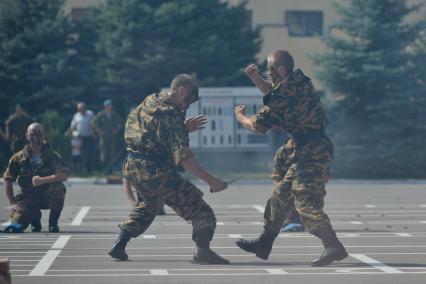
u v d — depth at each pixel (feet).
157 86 276.82
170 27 274.77
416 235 100.68
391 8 250.57
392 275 68.80
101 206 149.79
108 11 278.67
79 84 275.39
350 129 240.12
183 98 75.87
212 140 246.06
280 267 73.92
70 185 210.79
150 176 75.66
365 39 250.16
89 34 282.97
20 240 96.73
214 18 283.18
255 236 100.83
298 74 74.43
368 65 243.40
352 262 76.95
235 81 281.33
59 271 72.08
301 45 341.82
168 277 68.18
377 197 169.78
